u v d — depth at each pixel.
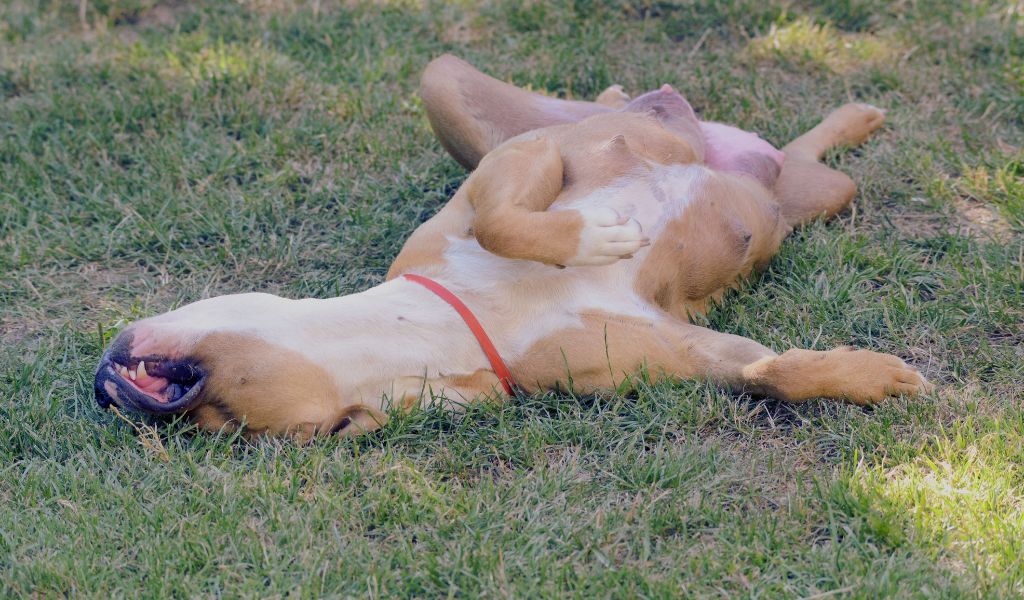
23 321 5.30
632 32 7.57
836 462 4.19
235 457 4.22
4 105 6.98
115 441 4.34
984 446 4.13
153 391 4.11
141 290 5.55
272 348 4.08
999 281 5.16
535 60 7.29
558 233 4.23
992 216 5.77
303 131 6.58
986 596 3.46
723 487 4.06
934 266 5.38
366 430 4.29
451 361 4.35
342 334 4.21
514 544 3.81
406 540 3.86
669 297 4.74
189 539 3.80
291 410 4.10
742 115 6.74
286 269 5.68
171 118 6.81
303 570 3.70
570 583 3.63
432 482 4.14
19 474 4.22
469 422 4.39
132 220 5.95
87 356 4.97
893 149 6.32
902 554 3.67
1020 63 6.93
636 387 4.49
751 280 5.31
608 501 3.99
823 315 5.03
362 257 5.70
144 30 7.93
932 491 3.93
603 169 4.76
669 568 3.70
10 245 5.77
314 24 7.71
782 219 5.59
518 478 4.12
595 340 4.41
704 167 5.02
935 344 4.88
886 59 7.17
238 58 7.32
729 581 3.63
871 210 5.89
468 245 4.58
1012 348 4.79
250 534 3.84
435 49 7.47
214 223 5.90
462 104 5.63
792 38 7.35
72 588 3.63
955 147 6.35
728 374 4.44
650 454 4.21
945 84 6.86
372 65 7.25
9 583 3.64
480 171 4.67
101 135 6.59
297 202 6.18
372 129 6.63
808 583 3.61
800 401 4.42
